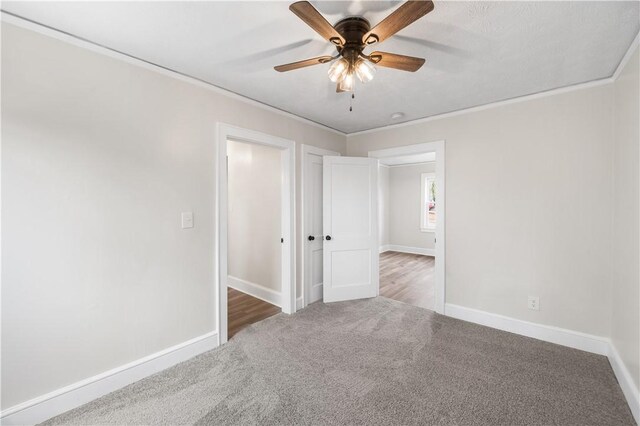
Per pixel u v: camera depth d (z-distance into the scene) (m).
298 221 3.36
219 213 2.48
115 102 1.89
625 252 1.95
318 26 1.34
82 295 1.77
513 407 1.73
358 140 3.95
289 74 2.24
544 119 2.55
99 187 1.83
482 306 2.93
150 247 2.07
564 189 2.47
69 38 1.70
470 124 2.97
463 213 3.04
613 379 1.99
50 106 1.64
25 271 1.57
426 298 3.77
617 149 2.14
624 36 1.71
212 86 2.42
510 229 2.75
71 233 1.72
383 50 1.89
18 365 1.56
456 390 1.88
